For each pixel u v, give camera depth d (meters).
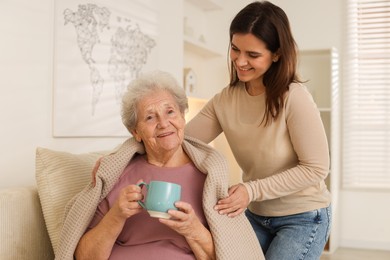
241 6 4.93
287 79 1.70
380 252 4.56
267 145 1.76
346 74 4.79
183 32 3.90
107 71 2.87
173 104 1.62
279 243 1.79
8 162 2.17
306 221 1.79
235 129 1.84
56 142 2.49
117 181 1.66
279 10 1.68
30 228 1.73
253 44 1.65
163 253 1.58
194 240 1.52
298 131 1.67
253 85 1.79
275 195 1.68
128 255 1.60
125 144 1.68
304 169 1.66
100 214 1.65
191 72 4.20
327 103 4.77
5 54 2.14
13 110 2.20
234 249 1.57
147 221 1.62
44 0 2.38
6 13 2.15
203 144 1.71
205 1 4.62
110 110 2.91
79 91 2.63
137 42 3.18
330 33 4.78
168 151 1.63
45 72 2.40
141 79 1.65
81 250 1.58
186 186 1.64
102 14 2.81
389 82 4.71
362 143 4.79
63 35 2.50
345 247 4.77
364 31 4.74
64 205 1.76
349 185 4.80
